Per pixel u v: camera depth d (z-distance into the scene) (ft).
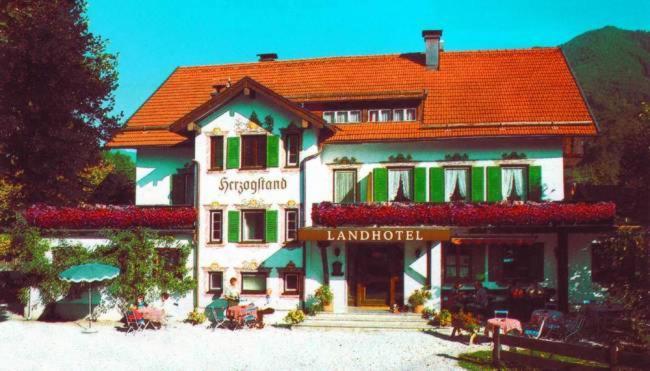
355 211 71.26
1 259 111.45
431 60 89.45
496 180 75.00
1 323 73.31
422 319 68.90
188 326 71.46
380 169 77.41
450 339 61.72
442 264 74.49
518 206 68.85
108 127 85.87
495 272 73.31
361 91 84.79
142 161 85.40
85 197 95.04
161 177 84.79
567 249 69.62
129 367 52.34
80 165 83.05
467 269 73.97
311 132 74.95
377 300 74.43
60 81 79.20
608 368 41.75
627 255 51.21
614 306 62.44
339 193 78.64
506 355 49.62
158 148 84.07
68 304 76.69
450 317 67.00
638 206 83.61
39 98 78.33
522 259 73.05
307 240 70.59
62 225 76.59
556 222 68.03
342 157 78.43
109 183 117.91
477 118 77.10
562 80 82.48
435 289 70.49
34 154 79.82
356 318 69.72
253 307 70.74
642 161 81.10
